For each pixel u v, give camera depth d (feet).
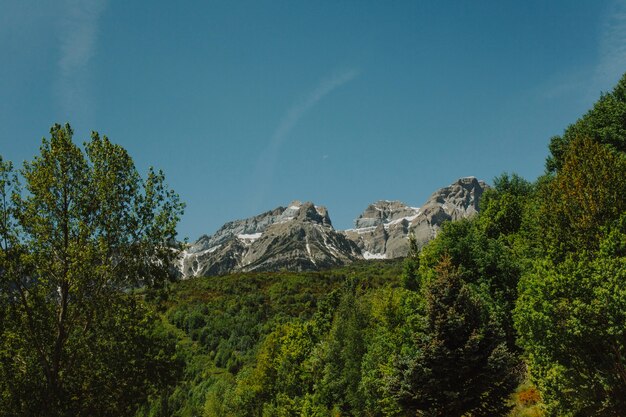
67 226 83.46
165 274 89.25
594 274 70.69
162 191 90.94
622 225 88.43
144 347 83.30
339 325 192.75
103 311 81.87
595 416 70.79
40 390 77.20
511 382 81.76
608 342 68.49
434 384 79.46
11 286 79.41
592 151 110.01
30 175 82.64
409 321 127.85
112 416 81.46
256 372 249.75
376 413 149.59
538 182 174.19
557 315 72.33
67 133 87.35
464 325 84.33
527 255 144.25
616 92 149.07
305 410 186.91
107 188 85.97
